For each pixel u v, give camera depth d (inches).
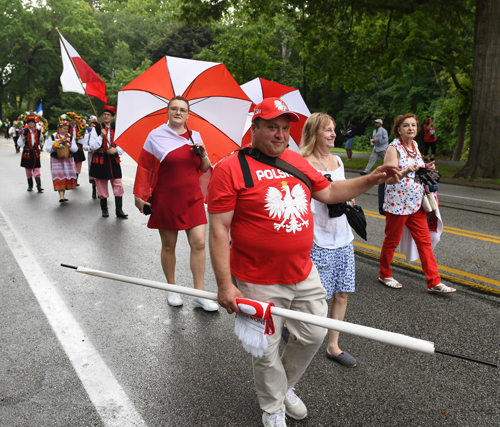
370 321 145.4
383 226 277.0
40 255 214.7
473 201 373.1
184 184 149.5
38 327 139.9
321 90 1485.0
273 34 1103.0
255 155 85.7
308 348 93.5
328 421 97.5
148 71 173.2
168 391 107.5
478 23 512.7
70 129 362.3
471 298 163.6
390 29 757.9
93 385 109.7
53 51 2048.5
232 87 174.7
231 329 139.8
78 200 368.5
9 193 402.0
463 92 836.6
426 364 120.3
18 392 106.8
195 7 692.7
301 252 88.3
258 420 97.3
